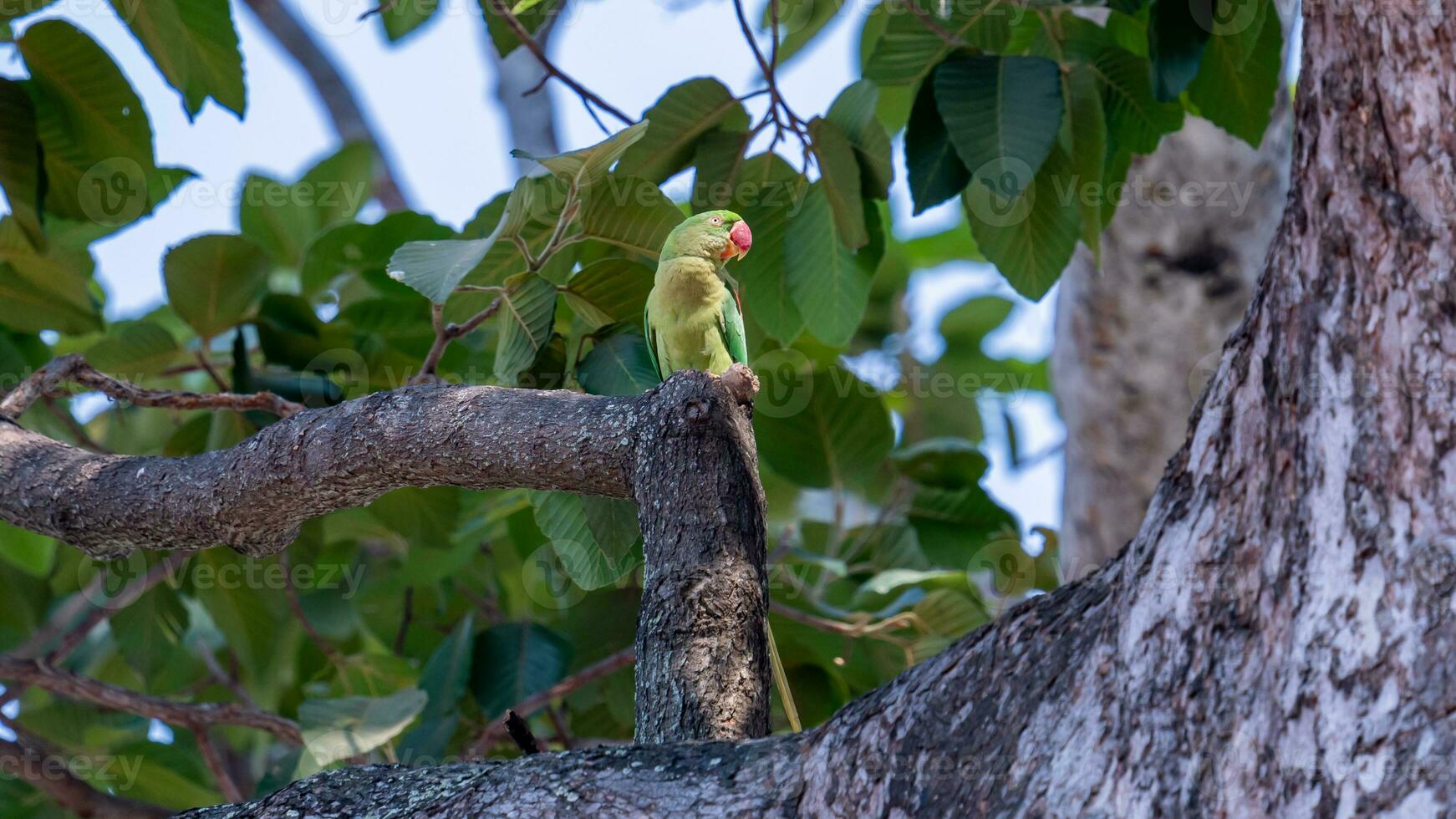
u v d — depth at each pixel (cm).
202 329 890
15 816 1097
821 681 987
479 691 957
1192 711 318
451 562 1009
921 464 1064
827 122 724
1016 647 361
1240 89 757
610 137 540
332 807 416
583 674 973
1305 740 303
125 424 1116
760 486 483
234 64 785
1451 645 294
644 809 377
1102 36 770
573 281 638
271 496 529
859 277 801
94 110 800
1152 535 344
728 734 437
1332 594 309
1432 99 320
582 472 490
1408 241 319
